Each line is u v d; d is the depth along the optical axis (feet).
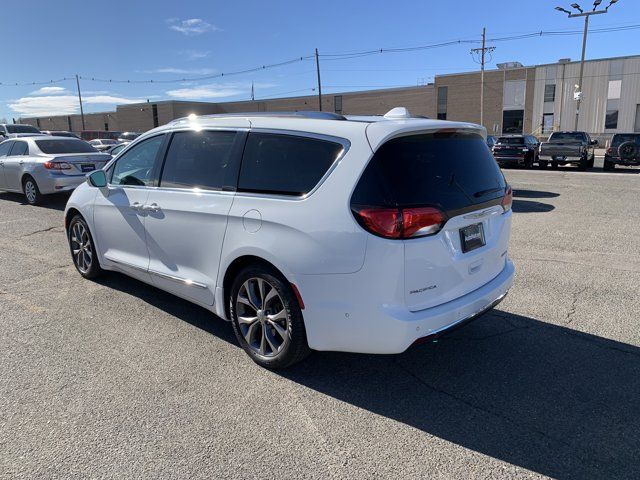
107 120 278.46
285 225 10.55
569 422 9.74
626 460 8.63
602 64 161.27
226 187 12.15
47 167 34.40
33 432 9.45
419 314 9.89
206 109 255.70
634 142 65.51
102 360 12.30
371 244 9.55
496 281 11.93
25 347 13.00
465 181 11.00
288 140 11.16
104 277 18.58
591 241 24.09
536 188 44.93
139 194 14.64
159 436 9.34
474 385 11.17
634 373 11.60
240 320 12.11
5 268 19.98
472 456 8.77
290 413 10.10
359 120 10.94
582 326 14.20
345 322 10.01
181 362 12.19
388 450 8.95
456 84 190.49
